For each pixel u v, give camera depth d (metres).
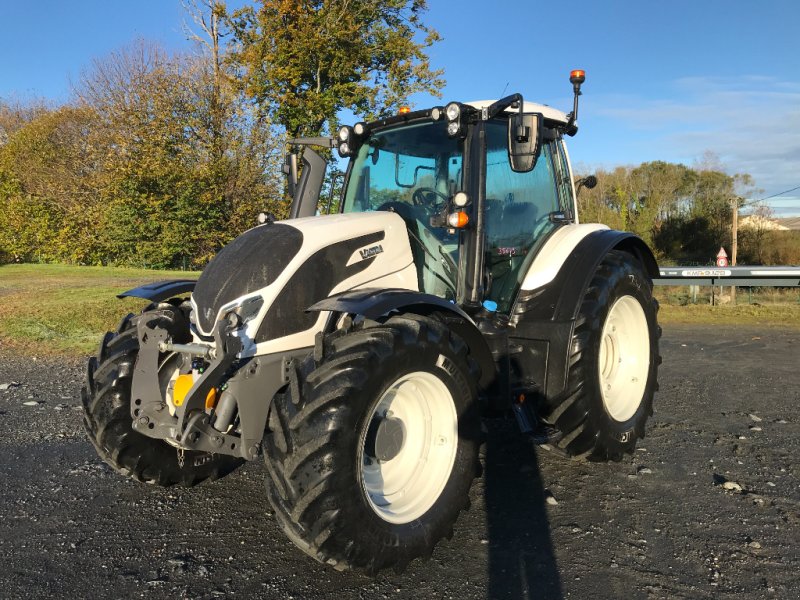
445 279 3.77
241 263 3.10
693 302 15.16
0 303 11.17
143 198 23.48
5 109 33.12
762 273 14.26
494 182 3.99
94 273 18.73
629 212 37.69
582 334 3.83
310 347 3.11
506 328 3.84
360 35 22.52
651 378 4.55
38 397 5.91
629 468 4.17
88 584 2.76
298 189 4.38
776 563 2.94
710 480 3.96
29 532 3.24
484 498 3.71
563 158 4.61
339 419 2.57
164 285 3.61
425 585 2.78
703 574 2.85
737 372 7.39
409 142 4.00
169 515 3.46
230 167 23.86
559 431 3.88
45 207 26.03
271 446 2.68
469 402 3.15
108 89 23.88
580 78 4.49
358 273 3.32
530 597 2.68
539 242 4.27
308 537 2.58
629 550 3.07
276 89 21.77
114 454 3.43
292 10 21.05
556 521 3.39
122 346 3.45
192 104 23.52
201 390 2.78
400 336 2.83
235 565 2.94
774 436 4.86
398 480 3.04
